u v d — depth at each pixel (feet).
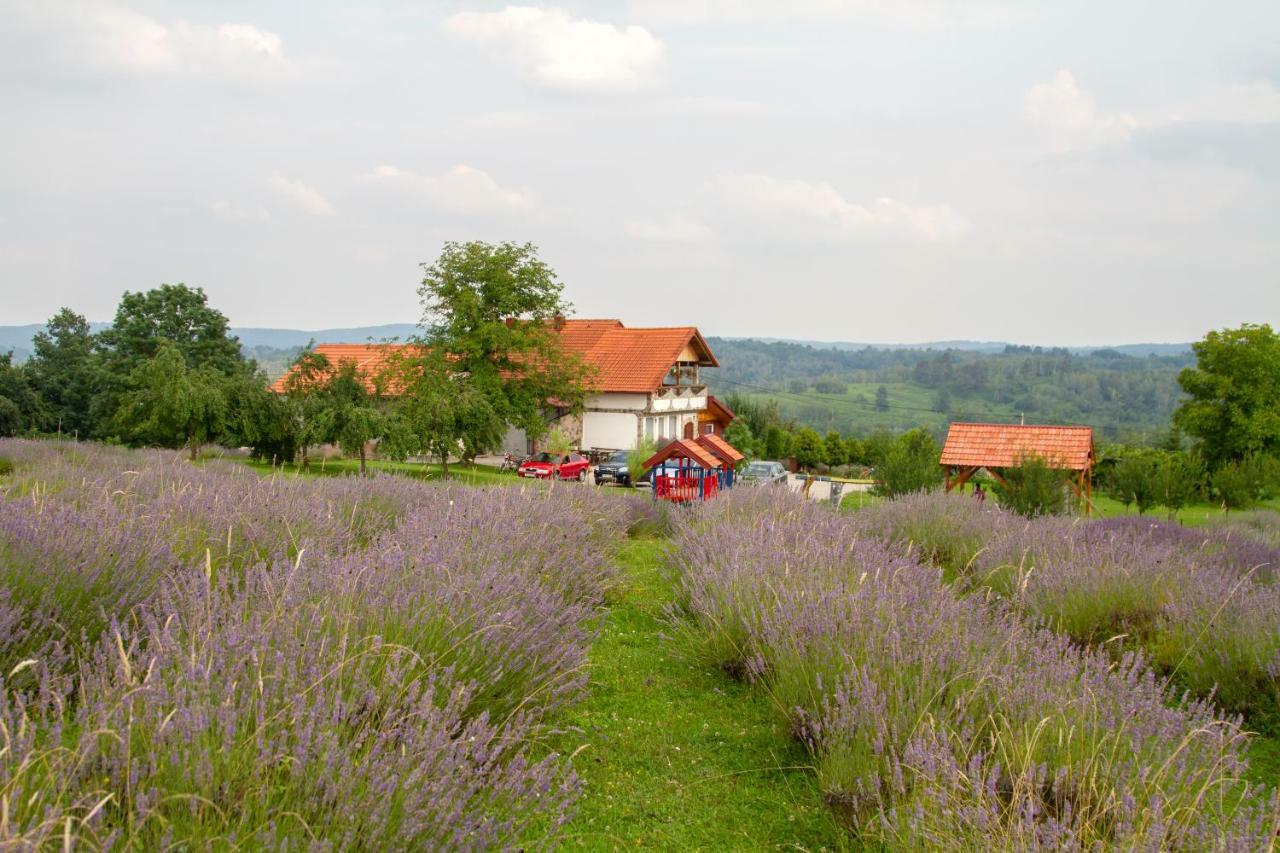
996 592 28.25
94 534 17.70
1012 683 15.01
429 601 15.17
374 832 8.86
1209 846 10.43
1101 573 25.88
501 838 10.31
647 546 43.32
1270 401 165.78
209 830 8.46
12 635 13.55
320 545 22.58
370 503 35.68
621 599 28.78
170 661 11.23
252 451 95.66
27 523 17.08
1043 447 89.35
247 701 10.57
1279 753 17.47
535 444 148.97
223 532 22.62
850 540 28.91
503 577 17.90
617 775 15.46
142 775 8.98
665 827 13.66
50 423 144.87
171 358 88.69
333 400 90.53
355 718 11.00
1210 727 14.56
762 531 27.71
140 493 32.63
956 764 11.89
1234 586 24.35
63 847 7.22
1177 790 12.07
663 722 18.08
